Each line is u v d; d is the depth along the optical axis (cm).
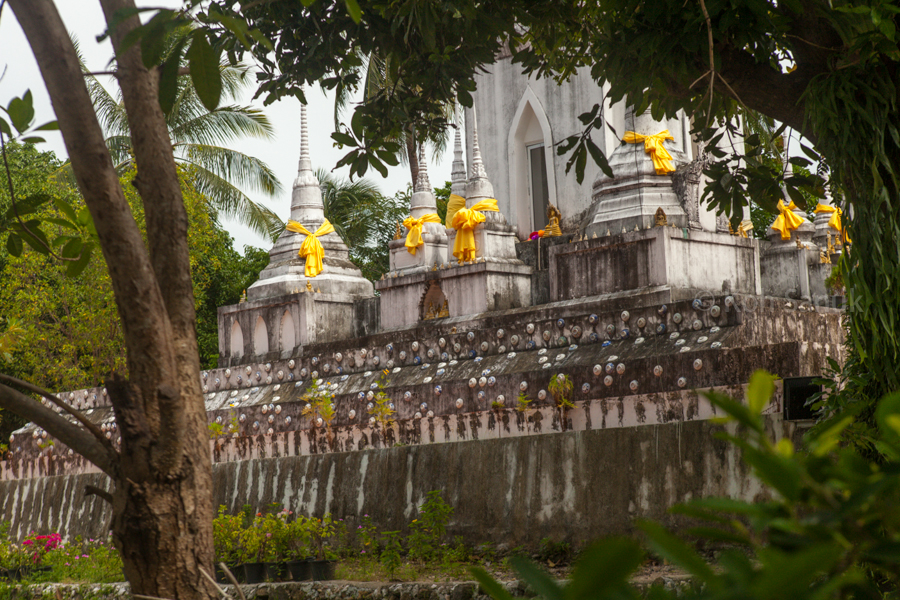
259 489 1549
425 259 2267
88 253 561
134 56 493
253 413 1900
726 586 122
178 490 463
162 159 504
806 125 682
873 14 567
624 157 2017
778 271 2375
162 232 504
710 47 617
